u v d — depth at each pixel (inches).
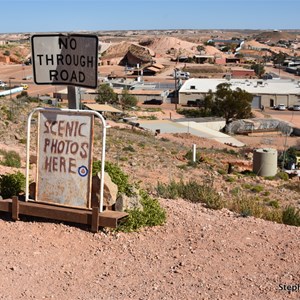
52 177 264.1
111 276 217.9
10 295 197.0
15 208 265.7
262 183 863.1
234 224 282.2
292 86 3619.6
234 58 7313.0
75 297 197.9
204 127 2271.2
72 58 260.7
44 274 218.7
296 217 322.7
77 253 239.1
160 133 2054.6
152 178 705.6
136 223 261.7
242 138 2258.9
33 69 268.4
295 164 1344.7
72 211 255.8
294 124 2741.1
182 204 332.2
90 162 256.1
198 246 246.5
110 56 7347.4
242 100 2699.3
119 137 1301.7
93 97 3112.7
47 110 262.8
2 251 236.1
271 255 237.1
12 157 647.1
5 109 1250.6
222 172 935.0
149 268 224.1
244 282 208.7
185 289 202.1
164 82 4571.9
